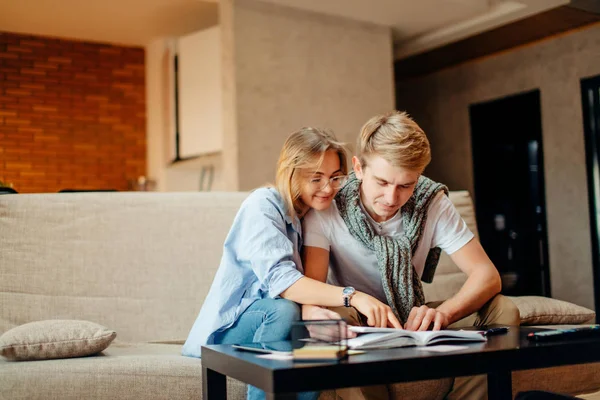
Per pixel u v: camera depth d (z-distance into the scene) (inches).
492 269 81.0
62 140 241.4
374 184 74.3
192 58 221.1
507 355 54.7
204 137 216.7
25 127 236.2
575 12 189.9
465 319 84.4
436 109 257.8
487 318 79.4
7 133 233.5
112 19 222.8
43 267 95.2
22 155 235.5
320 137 78.0
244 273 77.8
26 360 75.0
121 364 73.3
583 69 206.8
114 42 249.3
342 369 49.4
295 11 185.8
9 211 96.5
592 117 206.4
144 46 255.3
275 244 74.7
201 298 98.7
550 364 56.5
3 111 233.3
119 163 250.2
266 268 73.9
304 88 186.1
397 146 71.4
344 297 69.9
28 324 79.0
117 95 250.8
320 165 76.9
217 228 102.0
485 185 242.2
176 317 97.5
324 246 80.2
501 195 243.9
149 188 249.3
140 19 223.1
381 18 195.8
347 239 81.1
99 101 247.8
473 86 242.7
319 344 52.9
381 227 82.1
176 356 78.0
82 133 244.7
